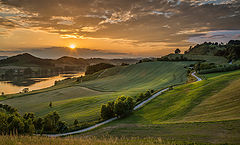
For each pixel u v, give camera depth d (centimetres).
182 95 4528
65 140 1350
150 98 5312
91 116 4766
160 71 12962
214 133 1855
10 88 18775
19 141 1199
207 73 8069
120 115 4147
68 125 4159
